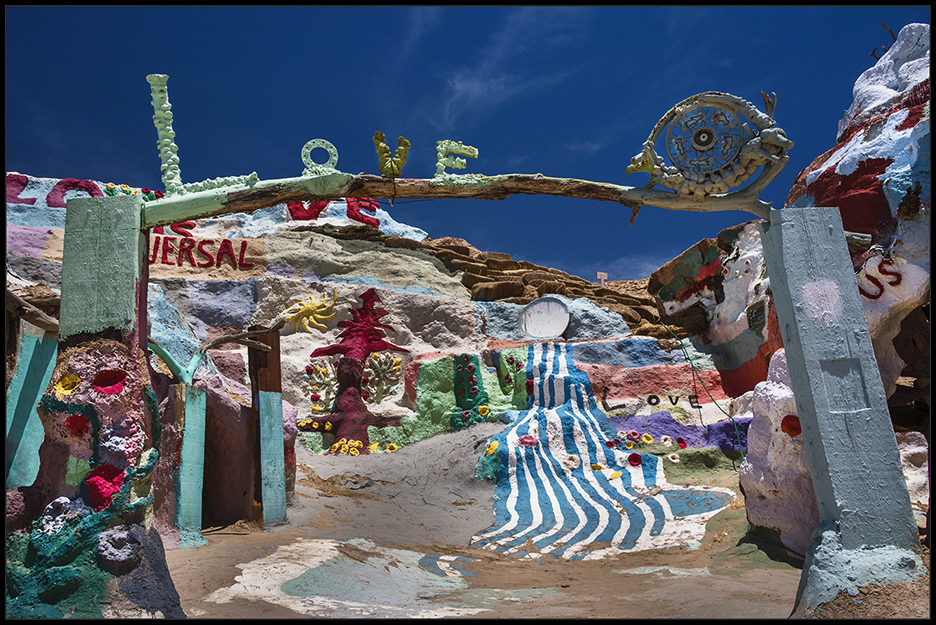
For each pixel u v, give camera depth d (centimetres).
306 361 1753
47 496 512
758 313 1485
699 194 617
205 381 923
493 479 1321
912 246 998
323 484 1261
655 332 1806
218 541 809
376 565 784
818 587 513
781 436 800
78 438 516
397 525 1066
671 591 692
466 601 666
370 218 2488
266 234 2097
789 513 821
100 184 2022
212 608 553
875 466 543
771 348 1452
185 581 620
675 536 998
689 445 1450
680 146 621
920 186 1009
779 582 715
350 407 1616
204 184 604
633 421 1519
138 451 523
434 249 2356
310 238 2131
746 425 1373
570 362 1669
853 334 574
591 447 1409
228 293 1888
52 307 852
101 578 480
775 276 605
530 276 2425
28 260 1717
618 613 598
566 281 2461
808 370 562
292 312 1878
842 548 521
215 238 2012
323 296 1939
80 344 539
